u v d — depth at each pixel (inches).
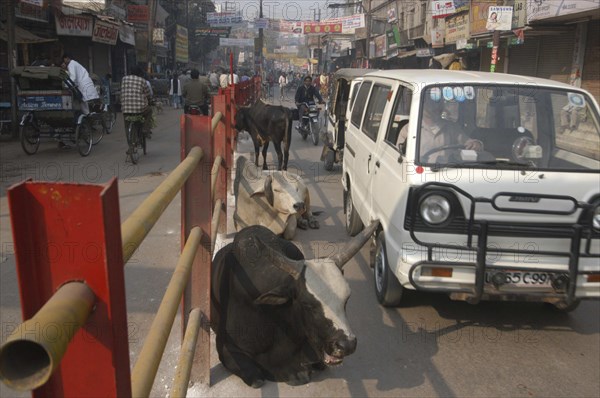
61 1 697.6
